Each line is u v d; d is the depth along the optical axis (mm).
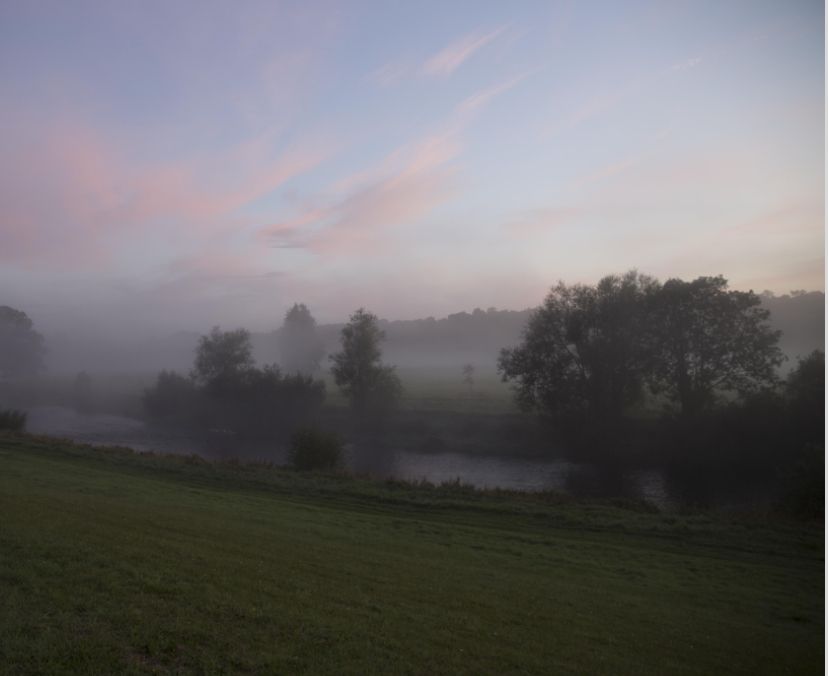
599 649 9672
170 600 9047
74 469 26375
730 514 23984
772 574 16016
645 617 11758
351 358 76875
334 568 12562
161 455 36406
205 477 28547
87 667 6746
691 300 55812
